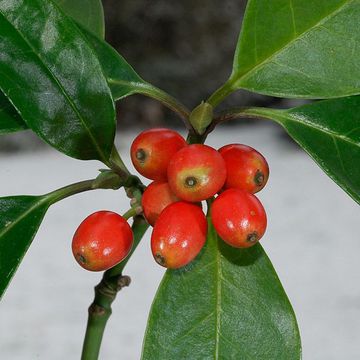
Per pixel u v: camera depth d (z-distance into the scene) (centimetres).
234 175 25
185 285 27
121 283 29
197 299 27
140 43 175
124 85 28
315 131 27
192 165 24
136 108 174
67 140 26
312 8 27
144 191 26
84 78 26
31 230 26
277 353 27
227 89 27
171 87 175
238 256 27
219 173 24
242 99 142
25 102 25
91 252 25
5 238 26
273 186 176
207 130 27
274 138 194
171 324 27
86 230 25
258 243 27
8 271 25
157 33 174
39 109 25
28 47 25
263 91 27
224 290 27
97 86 26
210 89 175
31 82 25
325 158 26
